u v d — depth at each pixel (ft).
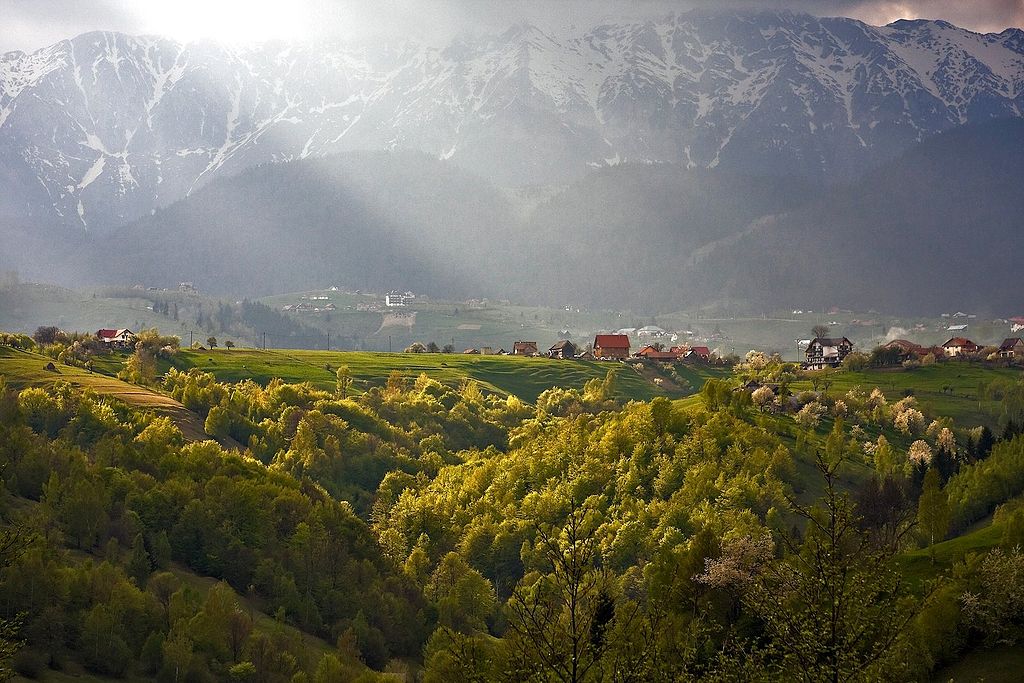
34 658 457.27
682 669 236.22
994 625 408.26
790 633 210.59
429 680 293.43
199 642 502.79
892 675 207.31
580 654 210.38
